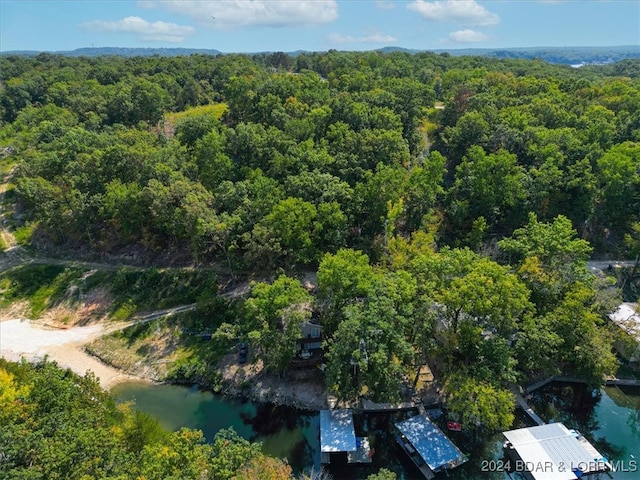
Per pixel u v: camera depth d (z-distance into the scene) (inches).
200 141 3789.4
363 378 2192.4
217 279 3270.2
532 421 2305.6
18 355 2824.8
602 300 2527.1
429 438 2116.1
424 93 5019.7
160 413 2449.6
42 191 3479.3
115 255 3582.7
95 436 1508.4
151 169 3447.3
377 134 3754.9
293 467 2119.8
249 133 3919.8
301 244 2997.0
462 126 4033.0
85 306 3253.0
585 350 2321.6
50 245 3769.7
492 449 2181.3
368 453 2103.8
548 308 2492.6
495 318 2208.4
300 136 4033.0
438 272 2388.0
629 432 2300.7
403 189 3336.6
